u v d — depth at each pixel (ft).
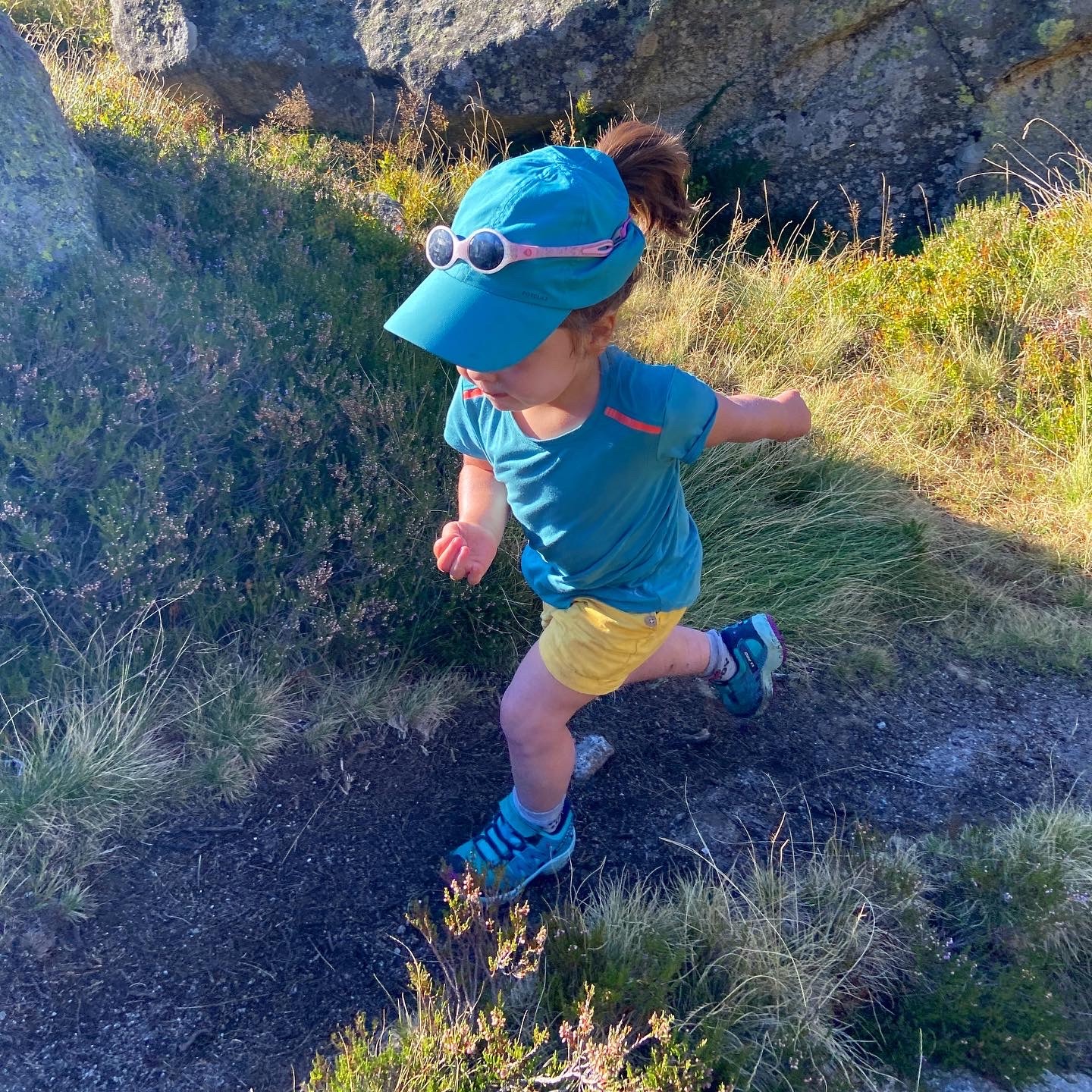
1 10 12.41
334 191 15.64
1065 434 15.57
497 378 6.35
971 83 20.22
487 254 5.93
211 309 11.69
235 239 13.25
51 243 11.62
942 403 16.46
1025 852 8.97
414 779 9.30
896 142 20.80
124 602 9.32
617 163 6.79
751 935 7.71
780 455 14.32
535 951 6.76
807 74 20.53
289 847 8.45
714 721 10.62
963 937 8.42
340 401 10.93
